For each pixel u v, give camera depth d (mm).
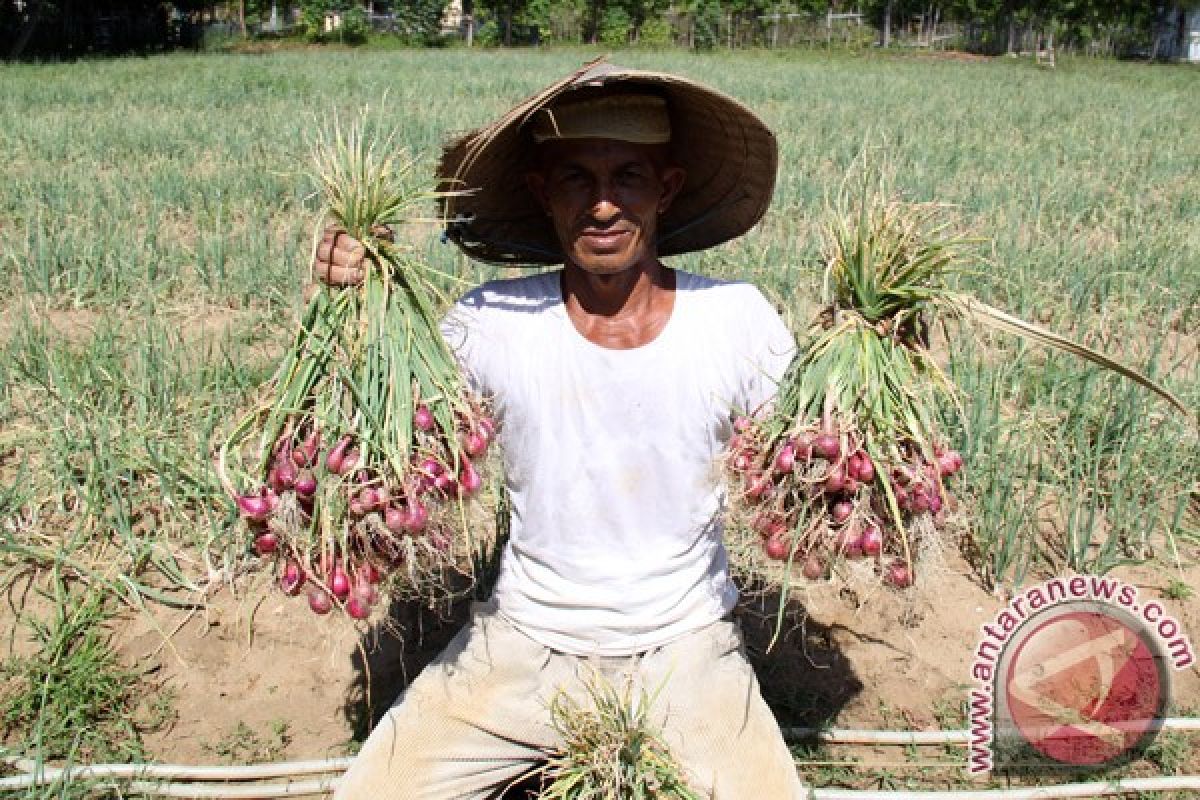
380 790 2420
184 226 8414
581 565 2422
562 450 2373
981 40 43219
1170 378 5016
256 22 43781
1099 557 3779
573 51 37531
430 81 21328
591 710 2377
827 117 15867
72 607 3494
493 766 2502
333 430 2176
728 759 2379
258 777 2896
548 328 2379
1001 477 3961
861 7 44812
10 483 4223
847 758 3014
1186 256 7211
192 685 3271
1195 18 42531
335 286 2258
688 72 26828
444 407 2240
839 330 2271
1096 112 18172
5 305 6445
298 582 2236
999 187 9625
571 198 2232
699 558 2488
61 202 8469
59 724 3047
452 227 2607
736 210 2633
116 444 4184
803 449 2207
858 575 2254
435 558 2283
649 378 2344
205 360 5184
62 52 31406
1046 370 4977
